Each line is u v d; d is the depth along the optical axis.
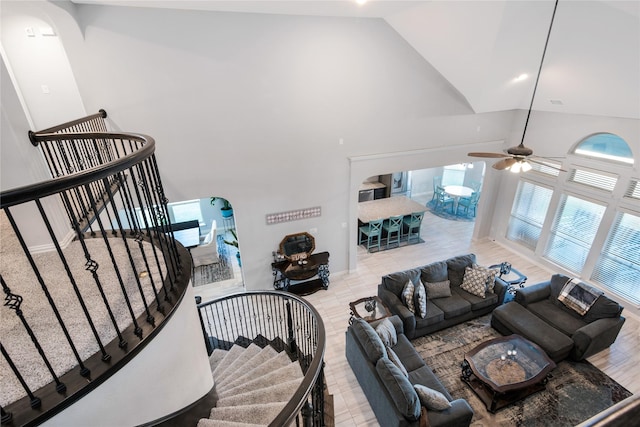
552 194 6.31
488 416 3.72
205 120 4.62
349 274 6.69
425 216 9.45
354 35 4.89
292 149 5.28
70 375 1.45
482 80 5.04
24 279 2.18
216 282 6.67
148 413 1.81
